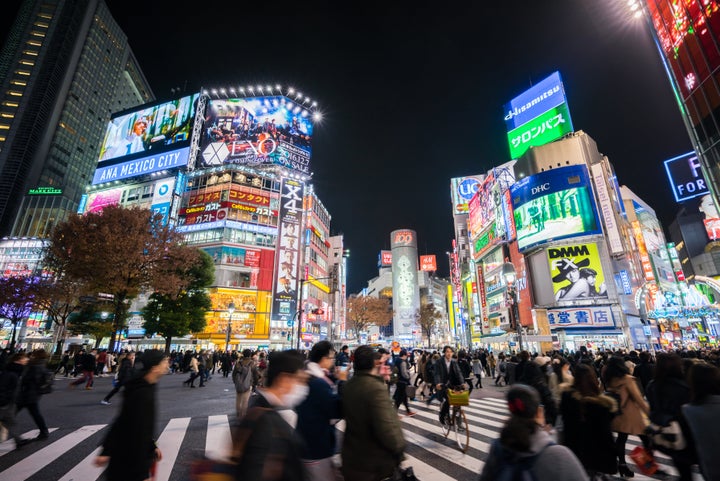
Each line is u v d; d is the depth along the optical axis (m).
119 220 24.69
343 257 78.12
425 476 5.23
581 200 36.56
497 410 11.11
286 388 2.18
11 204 80.69
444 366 8.24
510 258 43.25
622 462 4.96
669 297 31.36
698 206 72.25
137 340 45.81
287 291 51.53
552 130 45.28
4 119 86.62
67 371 23.22
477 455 6.32
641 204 63.00
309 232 58.12
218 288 47.28
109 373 24.95
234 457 1.74
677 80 23.92
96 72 105.44
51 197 77.94
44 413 10.24
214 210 51.75
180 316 30.67
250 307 48.41
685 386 3.70
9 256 66.38
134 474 2.83
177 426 8.51
